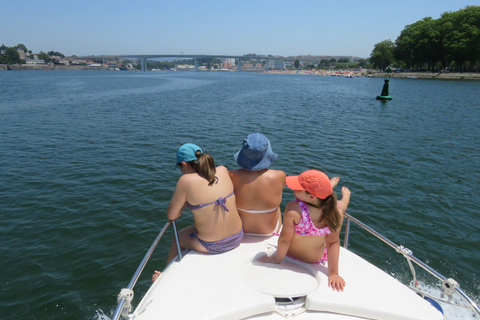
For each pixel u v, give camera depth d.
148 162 10.28
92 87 47.66
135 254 5.46
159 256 5.41
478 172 10.02
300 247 2.78
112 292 4.60
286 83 70.75
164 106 25.33
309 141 13.66
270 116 20.84
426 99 33.28
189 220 6.59
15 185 8.24
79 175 9.03
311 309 2.40
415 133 15.78
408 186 8.69
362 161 10.86
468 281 5.02
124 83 60.09
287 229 2.68
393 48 99.31
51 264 5.15
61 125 16.47
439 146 13.20
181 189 2.91
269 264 2.86
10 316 4.14
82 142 12.87
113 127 16.14
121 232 6.08
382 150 12.36
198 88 49.28
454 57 78.56
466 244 6.00
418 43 86.81
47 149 11.73
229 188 3.05
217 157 11.05
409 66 101.25
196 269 2.76
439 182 9.05
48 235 5.95
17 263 5.15
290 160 10.85
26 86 47.59
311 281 2.63
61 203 7.23
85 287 4.69
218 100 30.89
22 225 6.29
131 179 8.74
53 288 4.64
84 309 4.28
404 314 2.35
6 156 10.75
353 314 2.39
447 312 4.25
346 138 14.42
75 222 6.42
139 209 6.99
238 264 2.83
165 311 2.27
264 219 3.28
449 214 7.14
